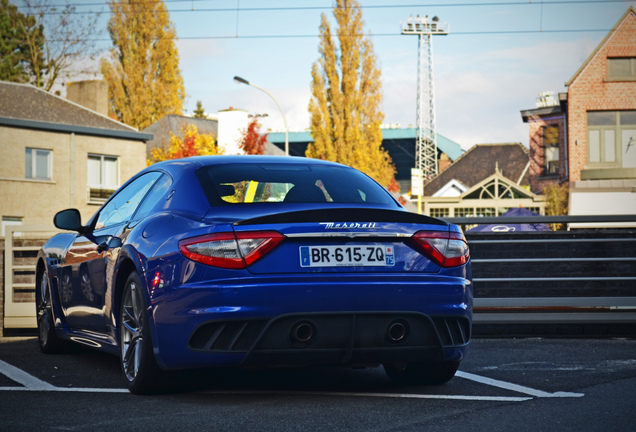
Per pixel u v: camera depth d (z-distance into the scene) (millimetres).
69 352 6766
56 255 6406
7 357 6539
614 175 33406
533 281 8141
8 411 4109
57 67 50781
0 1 58562
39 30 55344
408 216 4387
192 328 4062
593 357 6262
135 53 55938
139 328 4531
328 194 4750
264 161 5055
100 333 5457
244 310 3986
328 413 3988
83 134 35406
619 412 4012
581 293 8125
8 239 8773
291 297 4023
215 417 3893
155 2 56094
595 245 8242
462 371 5527
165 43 55906
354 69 53156
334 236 4172
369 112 53156
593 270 8195
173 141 47062
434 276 4348
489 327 8031
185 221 4359
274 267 4078
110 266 5016
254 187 4633
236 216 4238
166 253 4270
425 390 4734
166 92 55875
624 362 5941
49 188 34312
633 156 34719
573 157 34969
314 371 5566
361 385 4949
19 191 33469
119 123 38000
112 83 55562
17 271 8797
